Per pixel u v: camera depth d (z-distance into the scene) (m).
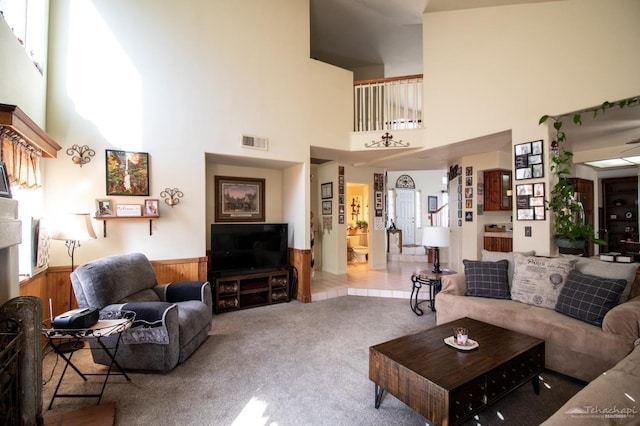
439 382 1.60
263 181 5.26
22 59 2.58
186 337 2.68
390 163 6.48
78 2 3.33
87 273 2.49
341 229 6.43
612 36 3.02
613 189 7.45
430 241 4.02
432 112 4.70
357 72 7.16
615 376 1.48
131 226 3.54
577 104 3.22
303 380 2.36
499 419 1.89
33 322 1.70
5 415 1.52
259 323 3.69
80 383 2.32
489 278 3.14
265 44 4.41
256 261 4.58
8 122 2.02
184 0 3.86
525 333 2.54
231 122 4.14
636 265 2.48
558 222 3.38
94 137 3.37
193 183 3.88
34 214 2.94
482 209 5.73
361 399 2.11
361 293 5.05
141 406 2.03
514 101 3.71
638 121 3.83
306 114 4.73
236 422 1.87
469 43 4.20
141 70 3.60
